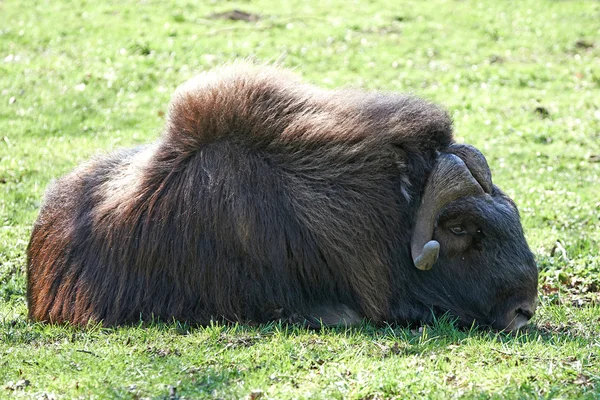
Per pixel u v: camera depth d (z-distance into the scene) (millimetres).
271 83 20625
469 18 69438
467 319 20062
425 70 56719
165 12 67438
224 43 59812
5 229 28406
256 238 19344
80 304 20641
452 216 19578
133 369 16500
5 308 22750
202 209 19594
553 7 73125
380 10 70938
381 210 19656
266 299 19562
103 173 22047
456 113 47719
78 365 16828
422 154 19891
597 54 61938
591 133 44000
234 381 15945
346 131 19922
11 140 40125
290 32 63719
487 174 20047
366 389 15320
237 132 20078
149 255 19953
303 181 19609
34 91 47969
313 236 19406
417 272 20047
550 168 38031
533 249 26656
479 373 16109
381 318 19922
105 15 65875
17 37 59125
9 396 15445
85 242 21016
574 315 21125
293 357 17031
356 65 56906
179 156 20344
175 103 21047
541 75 55875
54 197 22703
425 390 15273
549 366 16172
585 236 28375
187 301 19844
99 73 51906
